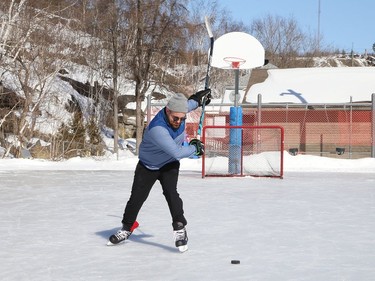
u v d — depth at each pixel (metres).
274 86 28.17
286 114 23.47
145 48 32.53
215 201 8.97
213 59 15.42
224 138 13.94
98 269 4.72
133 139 36.72
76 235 6.21
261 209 8.11
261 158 13.95
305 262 4.95
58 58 27.39
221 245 5.67
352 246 5.63
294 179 12.84
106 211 7.90
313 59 67.94
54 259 5.08
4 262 4.97
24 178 12.65
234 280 4.36
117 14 32.84
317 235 6.20
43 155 24.91
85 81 37.41
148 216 7.46
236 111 13.57
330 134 23.39
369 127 22.39
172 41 32.66
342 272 4.60
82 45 31.83
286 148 23.69
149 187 5.50
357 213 7.75
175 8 32.00
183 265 4.86
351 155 22.03
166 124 5.07
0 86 26.98
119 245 5.68
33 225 6.81
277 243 5.77
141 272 4.61
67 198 9.27
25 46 27.16
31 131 25.77
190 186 11.23
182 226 5.36
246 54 15.36
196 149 5.21
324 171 15.31
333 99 26.20
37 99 27.73
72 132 26.80
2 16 27.02
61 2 30.20
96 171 14.77
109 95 36.50
